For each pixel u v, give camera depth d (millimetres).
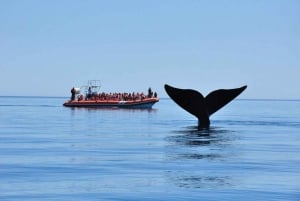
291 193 21844
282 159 33406
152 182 24422
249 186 23391
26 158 34000
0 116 105062
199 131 57844
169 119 93062
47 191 22344
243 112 152000
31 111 137750
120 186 23469
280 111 164750
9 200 20547
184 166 29734
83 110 145250
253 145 42750
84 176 26312
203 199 20703
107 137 51625
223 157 34094
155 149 39250
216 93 53844
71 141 47344
